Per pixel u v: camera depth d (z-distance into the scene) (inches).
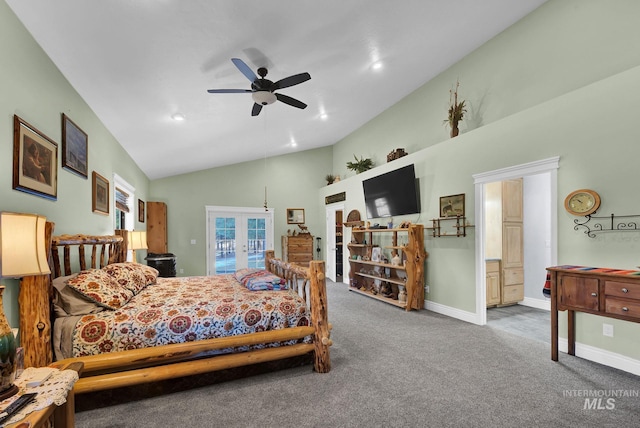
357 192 253.4
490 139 143.2
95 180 130.0
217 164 276.8
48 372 51.4
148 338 83.4
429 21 130.2
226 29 94.0
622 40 112.5
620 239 99.6
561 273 104.2
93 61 95.7
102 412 77.1
